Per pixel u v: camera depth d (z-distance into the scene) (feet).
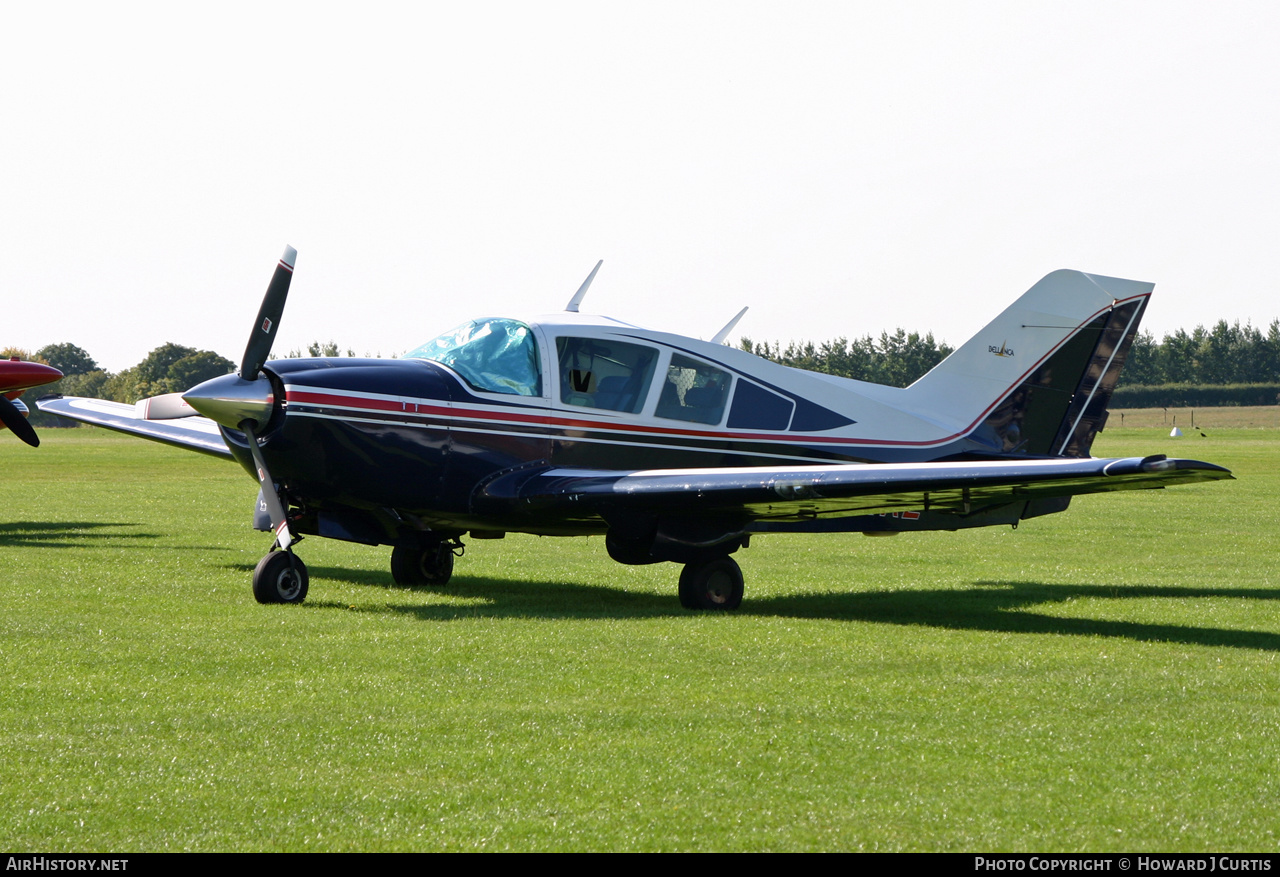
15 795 34.81
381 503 75.87
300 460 72.18
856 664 55.72
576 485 74.28
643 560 76.38
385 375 74.54
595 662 55.16
